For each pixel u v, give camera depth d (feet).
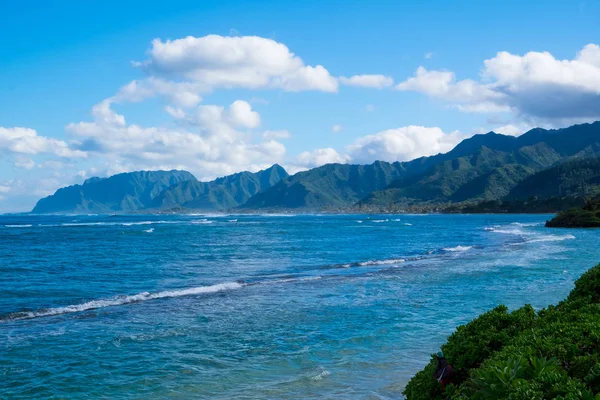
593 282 38.70
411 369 40.06
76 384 36.63
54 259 139.85
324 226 422.41
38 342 47.96
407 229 347.36
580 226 317.83
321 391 35.27
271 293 76.84
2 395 34.40
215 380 37.60
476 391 18.24
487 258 129.08
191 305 67.36
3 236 270.46
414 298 71.67
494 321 29.68
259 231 325.42
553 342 22.70
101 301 70.64
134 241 224.33
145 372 39.29
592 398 15.47
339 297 73.10
